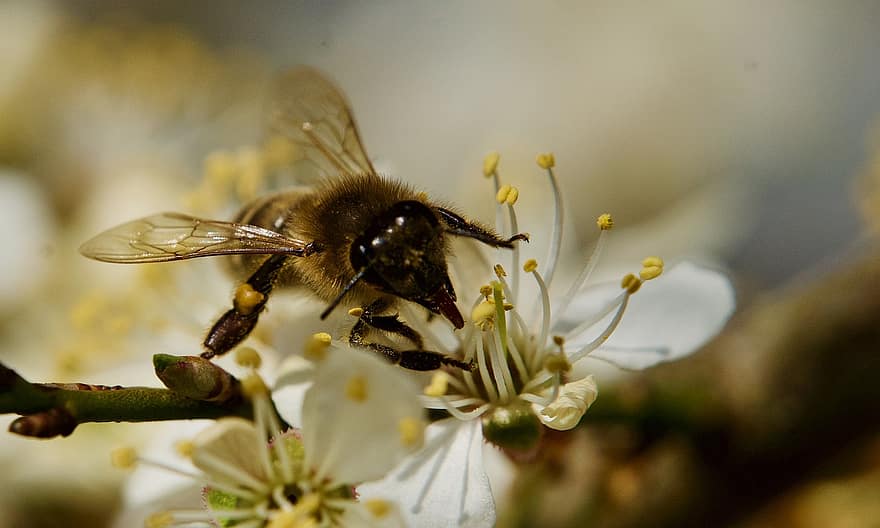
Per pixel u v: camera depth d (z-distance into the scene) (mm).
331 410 91
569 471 106
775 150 137
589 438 107
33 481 115
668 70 134
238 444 92
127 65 133
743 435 107
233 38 155
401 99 140
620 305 99
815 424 107
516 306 100
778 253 138
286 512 91
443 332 100
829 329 106
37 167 131
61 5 150
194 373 91
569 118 134
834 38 139
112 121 132
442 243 97
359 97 141
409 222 96
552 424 95
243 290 99
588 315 101
